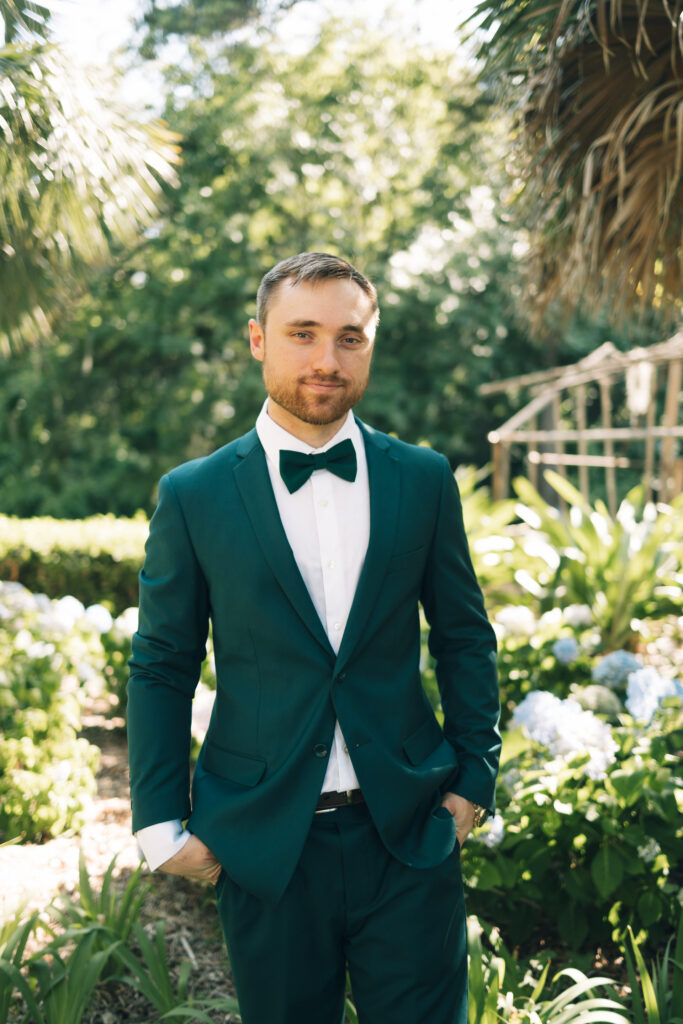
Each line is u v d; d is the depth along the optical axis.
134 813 1.55
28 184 3.94
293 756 1.51
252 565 1.53
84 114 3.80
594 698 3.20
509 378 15.45
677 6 2.57
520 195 3.31
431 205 14.20
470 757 1.66
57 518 14.26
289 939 1.50
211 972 2.48
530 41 2.87
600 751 2.59
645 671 2.90
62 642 4.54
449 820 1.58
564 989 2.33
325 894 1.51
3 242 4.32
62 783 3.39
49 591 7.14
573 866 2.56
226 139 13.38
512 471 16.45
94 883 3.00
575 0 2.63
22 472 14.75
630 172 2.85
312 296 1.47
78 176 3.91
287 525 1.57
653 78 2.80
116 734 4.76
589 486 14.96
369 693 1.55
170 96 13.49
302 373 1.49
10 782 3.31
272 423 1.59
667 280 3.32
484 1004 1.88
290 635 1.52
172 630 1.58
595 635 4.18
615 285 3.39
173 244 13.92
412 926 1.51
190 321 14.30
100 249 4.60
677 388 7.70
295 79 13.80
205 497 1.57
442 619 1.71
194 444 14.84
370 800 1.50
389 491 1.61
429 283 14.28
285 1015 1.52
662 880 2.48
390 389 14.55
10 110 3.56
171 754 1.56
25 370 14.28
